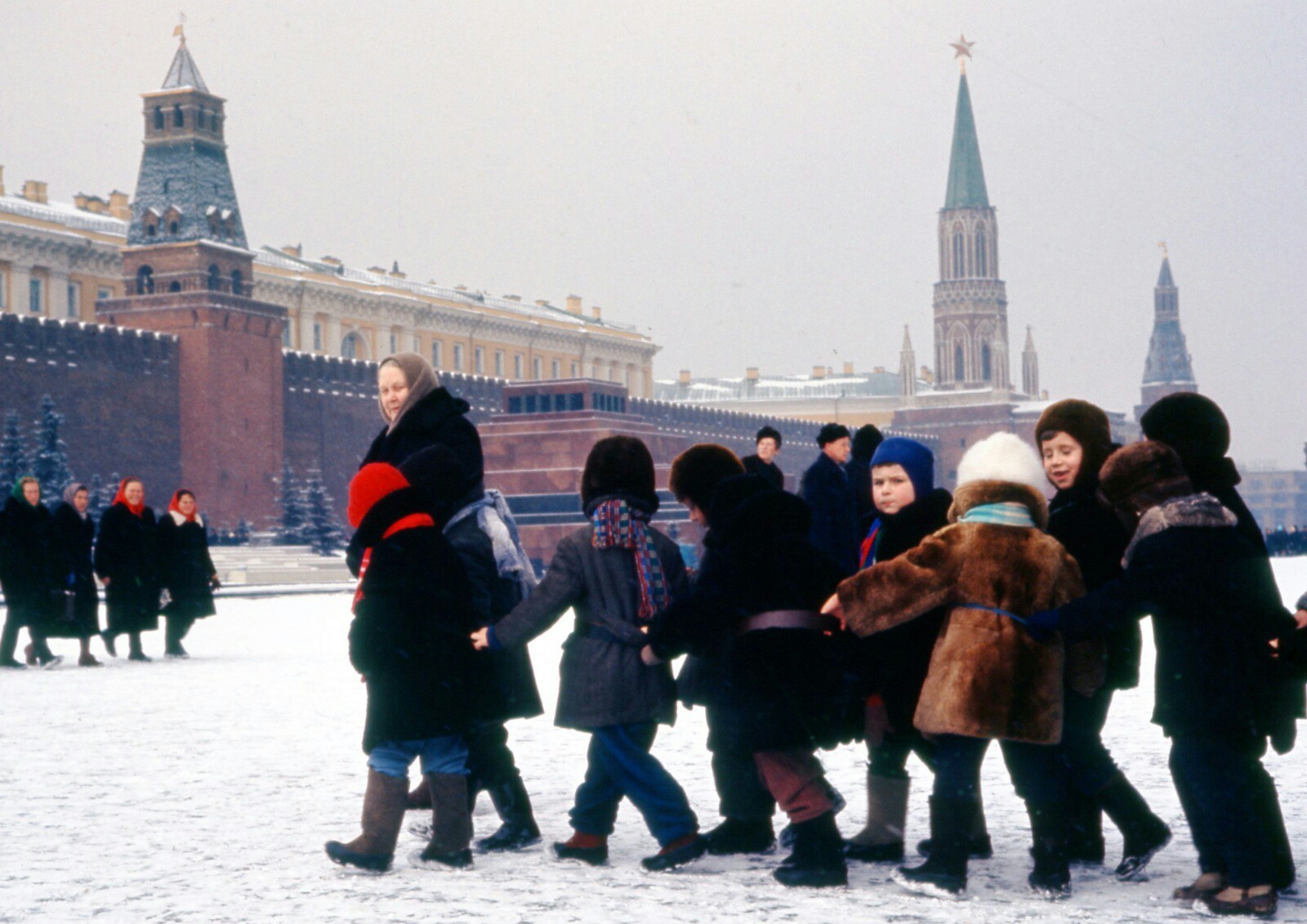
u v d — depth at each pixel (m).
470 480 6.31
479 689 5.60
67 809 6.93
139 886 5.32
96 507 61.34
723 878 5.42
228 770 8.12
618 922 4.69
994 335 159.12
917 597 5.04
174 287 75.62
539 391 72.62
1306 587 31.00
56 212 86.75
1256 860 4.84
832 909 4.86
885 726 5.70
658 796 5.55
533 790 7.43
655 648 5.30
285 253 109.31
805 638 5.23
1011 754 5.14
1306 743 8.88
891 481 5.65
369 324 103.25
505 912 4.86
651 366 137.38
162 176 76.75
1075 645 5.17
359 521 5.61
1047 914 4.80
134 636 16.56
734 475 5.61
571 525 69.75
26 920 4.83
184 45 78.12
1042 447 5.61
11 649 15.62
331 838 6.20
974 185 160.38
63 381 66.69
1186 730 4.89
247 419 76.06
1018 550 5.04
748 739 5.23
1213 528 4.88
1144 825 5.34
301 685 13.25
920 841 6.13
